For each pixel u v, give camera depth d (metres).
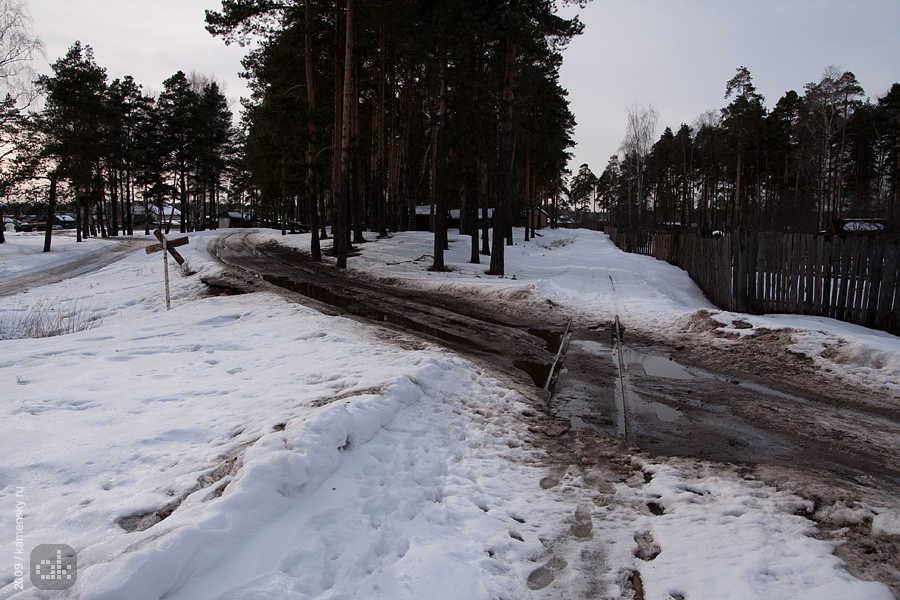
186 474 3.71
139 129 46.78
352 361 7.08
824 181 42.81
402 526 3.47
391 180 36.72
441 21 16.72
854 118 40.00
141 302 16.34
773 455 4.75
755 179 50.03
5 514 3.23
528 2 17.28
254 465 3.41
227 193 68.88
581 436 5.23
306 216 49.06
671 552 3.23
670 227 56.72
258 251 29.53
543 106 29.41
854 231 21.42
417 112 38.59
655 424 5.58
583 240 58.59
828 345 7.83
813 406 6.10
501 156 19.06
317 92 27.23
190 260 23.52
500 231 19.39
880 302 9.02
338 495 3.63
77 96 33.41
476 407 5.92
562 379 7.27
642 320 11.44
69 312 15.40
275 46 22.53
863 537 3.35
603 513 3.77
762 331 8.92
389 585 2.84
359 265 23.02
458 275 19.64
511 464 4.59
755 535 3.35
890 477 4.29
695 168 63.53
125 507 3.24
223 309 12.34
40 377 6.43
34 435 4.48
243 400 5.51
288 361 7.36
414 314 12.35
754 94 39.84
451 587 2.87
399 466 4.27
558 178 67.81
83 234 49.69
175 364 7.25
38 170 31.23
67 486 3.62
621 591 2.93
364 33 26.55
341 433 4.23
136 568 2.42
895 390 6.40
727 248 12.23
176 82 46.78
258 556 2.83
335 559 3.01
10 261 27.91
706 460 4.65
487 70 20.41
